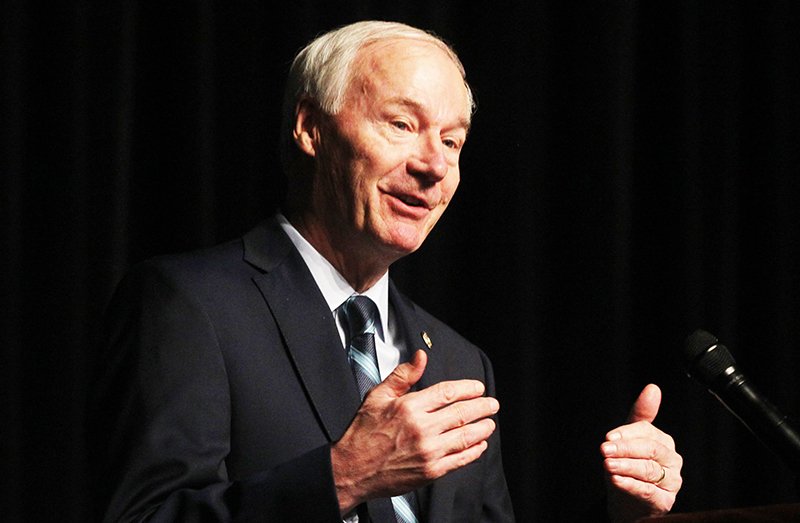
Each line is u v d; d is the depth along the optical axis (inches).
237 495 193.9
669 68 392.5
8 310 310.3
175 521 192.7
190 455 203.5
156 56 337.1
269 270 232.8
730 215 394.0
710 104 396.2
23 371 316.2
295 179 245.0
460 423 189.0
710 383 189.9
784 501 383.6
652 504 217.6
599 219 375.6
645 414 225.8
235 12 345.1
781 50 400.8
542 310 376.2
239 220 340.8
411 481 187.2
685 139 387.5
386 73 232.4
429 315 263.9
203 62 333.7
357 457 188.7
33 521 312.0
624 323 374.6
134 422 206.2
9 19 315.9
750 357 396.8
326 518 186.9
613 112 377.4
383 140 230.2
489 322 368.5
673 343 382.6
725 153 395.5
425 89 232.1
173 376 209.3
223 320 219.9
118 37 326.6
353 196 231.0
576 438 370.9
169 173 333.1
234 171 341.7
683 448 378.0
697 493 377.1
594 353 372.5
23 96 320.2
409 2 363.9
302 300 230.4
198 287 221.9
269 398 216.8
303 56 246.1
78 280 320.2
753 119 402.6
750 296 398.9
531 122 376.2
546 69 382.0
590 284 375.2
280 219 245.1
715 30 398.3
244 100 343.9
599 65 379.2
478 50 375.9
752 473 386.6
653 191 392.2
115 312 222.8
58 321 317.7
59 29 323.6
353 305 238.1
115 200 323.9
